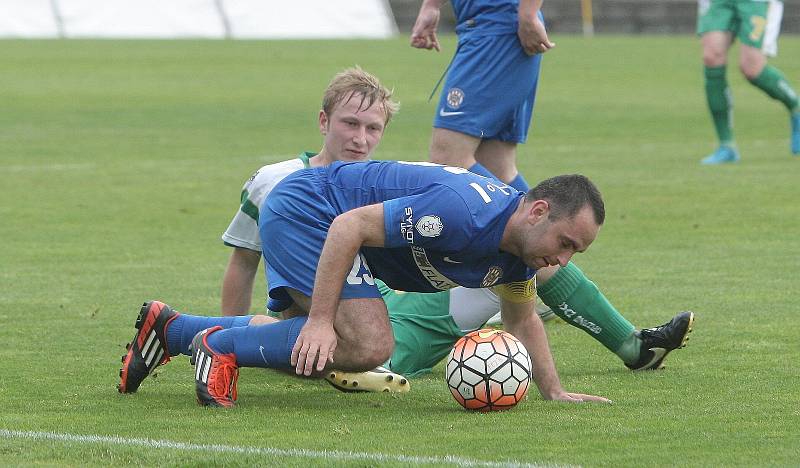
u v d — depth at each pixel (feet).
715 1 173.78
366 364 59.88
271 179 70.69
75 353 74.43
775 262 107.04
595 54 408.26
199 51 403.75
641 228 125.18
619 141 206.08
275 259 62.03
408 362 71.20
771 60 375.25
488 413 59.67
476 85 92.68
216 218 131.23
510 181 96.53
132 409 60.23
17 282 97.91
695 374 69.51
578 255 111.24
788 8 538.88
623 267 105.50
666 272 103.09
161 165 171.32
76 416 58.44
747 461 49.93
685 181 155.94
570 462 49.67
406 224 56.95
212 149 190.08
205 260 108.68
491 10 92.43
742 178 158.20
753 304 89.86
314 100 270.26
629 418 58.18
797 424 56.75
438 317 71.56
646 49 433.48
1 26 473.26
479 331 61.41
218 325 63.67
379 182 60.59
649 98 284.41
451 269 58.95
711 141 206.80
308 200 61.52
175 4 500.74
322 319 58.34
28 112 240.94
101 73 326.24
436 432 55.16
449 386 60.54
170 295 93.71
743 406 60.85
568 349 77.36
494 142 95.71
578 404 61.93
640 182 155.33
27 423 56.85
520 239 56.80
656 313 87.25
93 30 484.74
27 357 73.15
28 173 162.40
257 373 71.51
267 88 295.69
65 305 89.45
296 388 67.26
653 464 49.47
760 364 71.67
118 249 113.50
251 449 51.31
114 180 156.97
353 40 472.44
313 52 402.93
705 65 174.09
